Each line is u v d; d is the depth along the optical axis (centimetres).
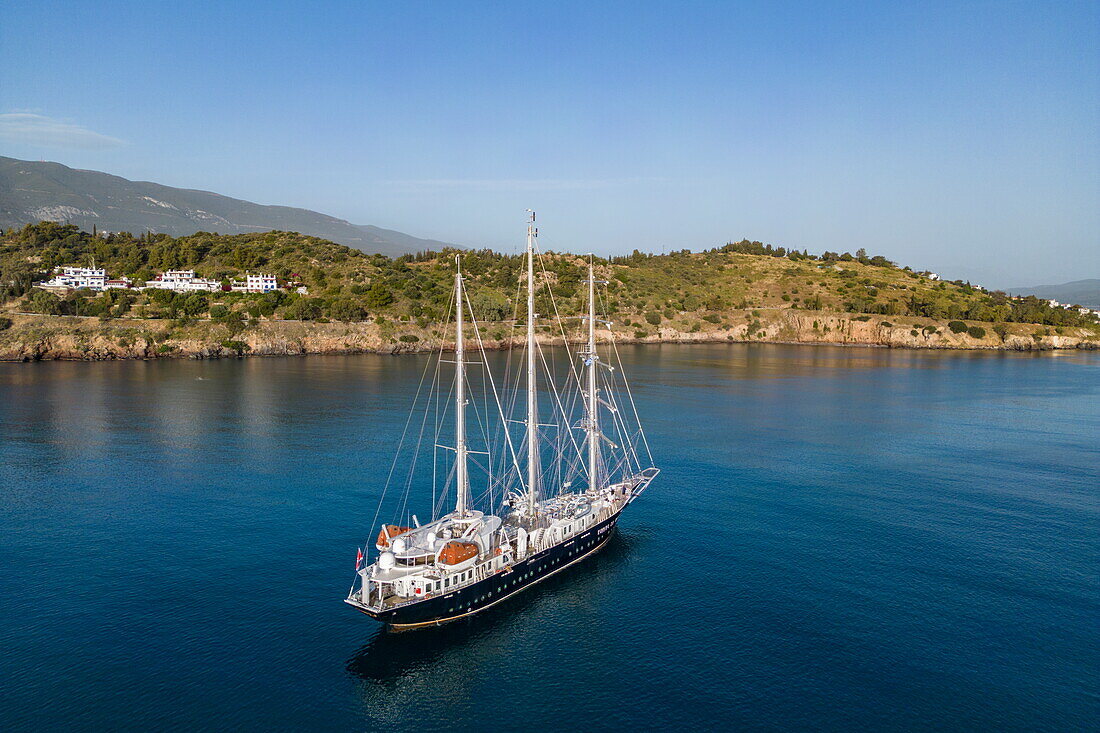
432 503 8162
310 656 4991
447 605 5316
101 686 4591
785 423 13038
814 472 9669
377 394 15288
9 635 5166
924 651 5094
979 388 18225
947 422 13388
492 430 11944
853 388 17838
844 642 5216
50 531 7144
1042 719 4353
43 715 4294
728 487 8938
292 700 4519
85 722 4244
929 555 6762
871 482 9194
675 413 13800
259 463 9694
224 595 5828
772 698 4572
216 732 4206
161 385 16425
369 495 8394
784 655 5053
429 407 13800
